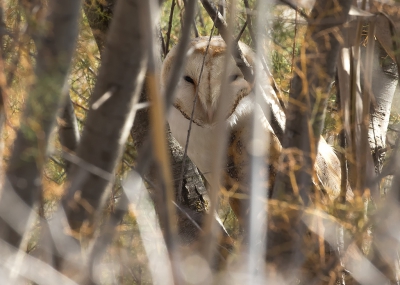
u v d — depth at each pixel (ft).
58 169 23.45
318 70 15.05
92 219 13.66
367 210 16.25
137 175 12.21
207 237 11.86
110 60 12.48
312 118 15.15
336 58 15.02
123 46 12.29
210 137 25.39
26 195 12.90
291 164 15.51
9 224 12.73
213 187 11.19
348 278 19.13
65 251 13.07
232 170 24.93
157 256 13.97
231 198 25.50
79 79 27.30
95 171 13.17
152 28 10.03
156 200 19.01
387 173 15.56
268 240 16.19
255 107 13.15
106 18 24.75
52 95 12.41
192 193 25.36
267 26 19.60
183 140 26.53
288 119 15.52
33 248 16.57
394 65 26.48
